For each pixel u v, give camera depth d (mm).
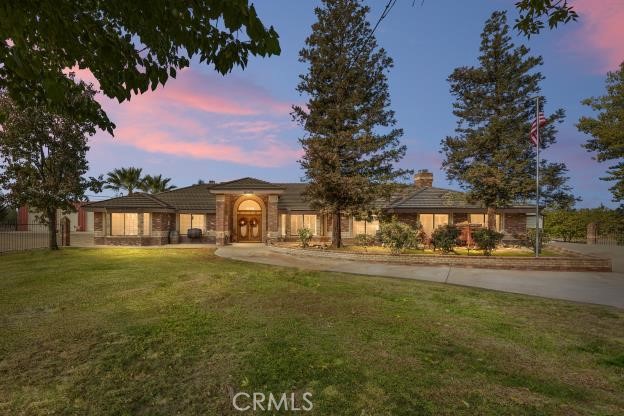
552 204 17844
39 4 2822
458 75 18266
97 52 3381
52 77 3562
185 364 4379
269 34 3102
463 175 18031
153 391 3711
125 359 4508
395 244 15156
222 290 8797
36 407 3371
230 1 2693
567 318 6660
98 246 22969
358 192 17062
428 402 3504
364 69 17984
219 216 24047
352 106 17688
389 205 22719
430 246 18828
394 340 5316
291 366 4320
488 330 5867
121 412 3312
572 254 15727
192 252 19016
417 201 22391
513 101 17750
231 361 4469
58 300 7621
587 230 27156
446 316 6719
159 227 24781
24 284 9445
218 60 3445
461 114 18375
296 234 25766
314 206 19234
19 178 17688
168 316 6449
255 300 7785
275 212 24219
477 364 4461
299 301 7746
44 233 35906
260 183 24609
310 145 17594
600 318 6676
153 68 3721
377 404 3453
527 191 17188
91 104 4176
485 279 11039
